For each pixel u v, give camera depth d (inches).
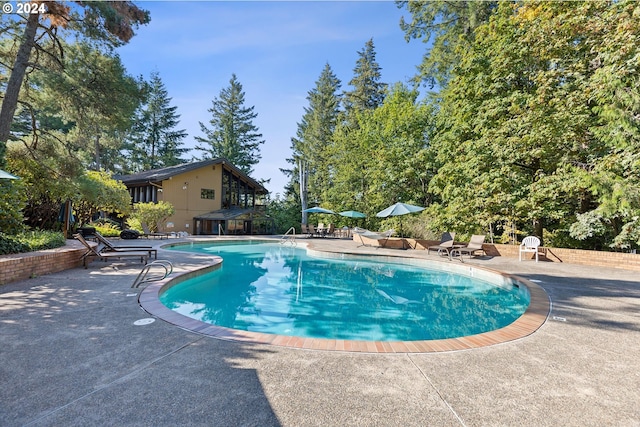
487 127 556.7
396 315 247.8
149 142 1669.5
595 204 523.5
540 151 465.7
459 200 577.9
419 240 627.2
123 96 473.7
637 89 346.6
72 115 499.5
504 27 539.2
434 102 960.3
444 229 639.1
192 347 135.6
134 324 161.8
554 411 95.3
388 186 886.4
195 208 1031.6
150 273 301.3
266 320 232.5
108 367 116.0
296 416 89.6
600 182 382.0
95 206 715.4
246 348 136.3
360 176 1061.8
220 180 1088.8
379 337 201.5
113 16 402.6
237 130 1740.9
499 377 116.2
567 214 542.0
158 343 138.9
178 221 995.3
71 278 272.7
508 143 496.4
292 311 255.4
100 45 457.4
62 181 477.1
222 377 110.8
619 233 470.6
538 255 473.7
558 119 449.4
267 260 523.2
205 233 1043.3
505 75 536.4
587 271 368.8
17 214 339.9
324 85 1445.6
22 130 667.4
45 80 430.3
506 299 297.4
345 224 1102.4
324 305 273.1
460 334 207.9
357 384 108.7
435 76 907.4
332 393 102.4
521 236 666.2
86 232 568.7
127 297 211.9
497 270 363.9
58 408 90.6
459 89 592.4
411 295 310.8
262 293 311.3
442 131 748.6
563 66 474.9
